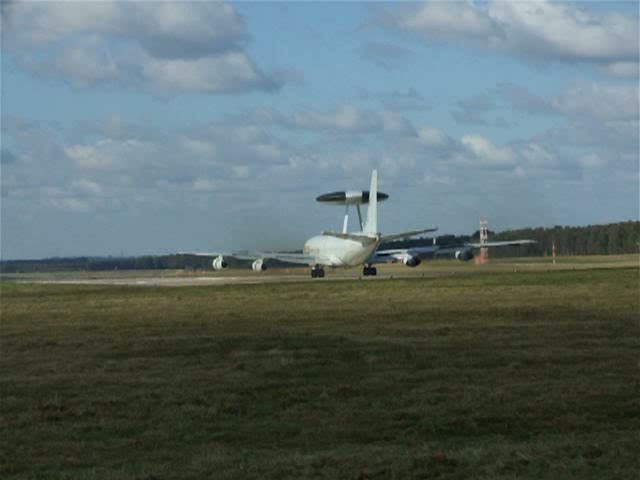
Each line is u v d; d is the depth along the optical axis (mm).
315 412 21391
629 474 14758
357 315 46344
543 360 28469
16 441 19016
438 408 21281
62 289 84562
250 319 46031
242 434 19312
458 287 66812
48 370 29438
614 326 37938
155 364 30062
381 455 16484
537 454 16156
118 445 18531
